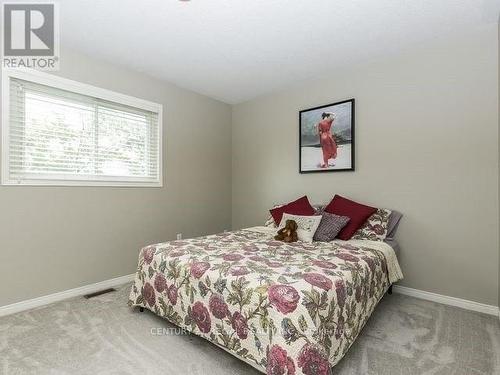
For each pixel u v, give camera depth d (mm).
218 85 3357
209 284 1554
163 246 2086
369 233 2490
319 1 1855
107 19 2045
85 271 2545
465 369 1451
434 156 2375
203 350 1622
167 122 3248
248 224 3904
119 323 1933
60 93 2404
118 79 2789
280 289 1316
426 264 2418
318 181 3145
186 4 1884
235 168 4074
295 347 1183
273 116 3596
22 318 2012
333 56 2633
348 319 1478
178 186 3377
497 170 2090
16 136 2168
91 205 2590
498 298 2066
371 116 2736
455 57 2271
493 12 1971
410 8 1928
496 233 2094
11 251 2125
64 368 1452
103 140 2711
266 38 2318
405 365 1479
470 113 2205
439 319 2014
